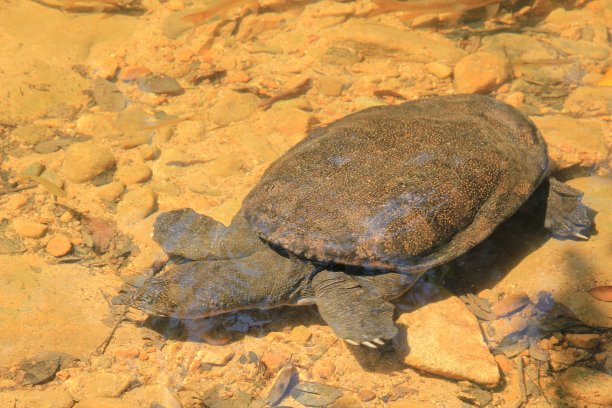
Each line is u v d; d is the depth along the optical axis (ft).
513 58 20.13
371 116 14.79
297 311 13.51
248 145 17.28
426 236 12.66
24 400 11.66
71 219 15.31
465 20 21.65
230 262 12.95
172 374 12.37
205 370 12.45
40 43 19.99
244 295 12.58
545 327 13.23
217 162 16.72
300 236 12.44
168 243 13.83
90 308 13.42
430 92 19.04
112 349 12.71
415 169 13.17
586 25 21.34
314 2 21.99
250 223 12.99
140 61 19.90
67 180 16.30
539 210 15.05
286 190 13.12
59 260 14.42
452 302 13.21
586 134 17.15
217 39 20.81
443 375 12.28
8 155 16.92
